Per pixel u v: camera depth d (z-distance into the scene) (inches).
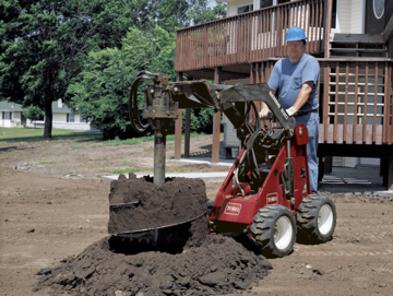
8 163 775.7
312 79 245.8
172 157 759.7
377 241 251.4
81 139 1403.8
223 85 205.2
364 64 406.6
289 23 551.2
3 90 1555.1
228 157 784.9
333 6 656.4
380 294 173.6
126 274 172.1
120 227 185.5
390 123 402.3
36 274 195.2
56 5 1517.0
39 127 3061.0
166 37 1380.4
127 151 925.8
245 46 614.2
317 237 238.8
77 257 194.1
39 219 307.3
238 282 178.2
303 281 186.4
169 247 193.3
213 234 207.9
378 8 595.2
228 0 914.7
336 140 405.7
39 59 1486.2
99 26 1581.0
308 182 244.8
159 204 184.9
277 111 223.3
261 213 208.4
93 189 438.9
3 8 1445.6
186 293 169.2
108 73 1233.4
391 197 393.1
